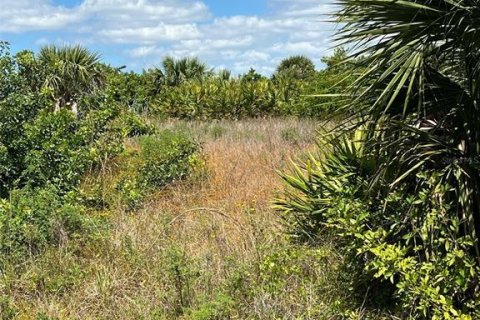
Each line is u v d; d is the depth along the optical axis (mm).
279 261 5098
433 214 3881
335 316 4496
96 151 9719
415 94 4137
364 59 4094
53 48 16688
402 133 4199
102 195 8242
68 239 6098
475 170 3961
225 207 7758
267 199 7777
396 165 4172
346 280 4781
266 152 11164
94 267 5609
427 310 3932
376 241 4199
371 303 4637
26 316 4828
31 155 7953
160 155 9453
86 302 5004
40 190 6977
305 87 20266
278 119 19594
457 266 3738
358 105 4289
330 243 5297
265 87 22250
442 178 4008
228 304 4578
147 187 8930
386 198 4191
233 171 9820
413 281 3807
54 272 5520
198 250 5793
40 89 9227
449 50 4031
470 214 3867
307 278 4953
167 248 5637
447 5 3855
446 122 4219
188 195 8602
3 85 8406
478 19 3717
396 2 3828
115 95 11781
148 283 5203
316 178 5988
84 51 17000
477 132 4008
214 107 21969
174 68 27672
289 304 4660
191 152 10023
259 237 5898
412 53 3869
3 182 7902
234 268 5199
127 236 6121
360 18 4027
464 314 3693
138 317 4676
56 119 8461
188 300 4863
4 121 8070
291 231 6008
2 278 5324
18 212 6105
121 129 10391
